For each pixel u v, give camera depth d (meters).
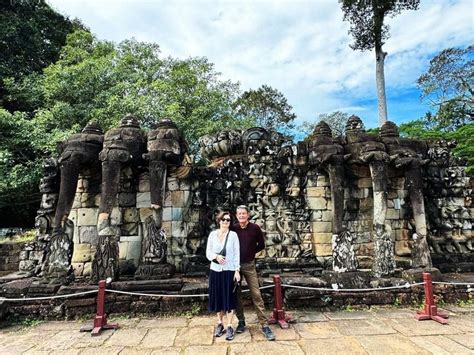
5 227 15.19
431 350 4.07
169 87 16.58
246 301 5.94
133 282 5.85
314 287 6.00
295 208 8.02
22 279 6.70
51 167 7.60
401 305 5.96
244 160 8.38
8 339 4.77
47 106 14.78
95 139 6.97
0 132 13.08
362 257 7.79
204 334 4.73
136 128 7.09
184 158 7.84
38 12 18.39
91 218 7.55
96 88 15.02
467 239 8.32
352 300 5.94
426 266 6.54
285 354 3.99
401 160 7.10
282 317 5.06
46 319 5.59
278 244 7.80
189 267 7.49
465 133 15.56
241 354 4.02
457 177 8.55
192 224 8.09
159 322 5.32
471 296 6.22
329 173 7.14
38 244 7.43
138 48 18.19
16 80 16.27
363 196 8.02
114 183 6.40
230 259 4.57
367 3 15.59
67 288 5.69
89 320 5.51
